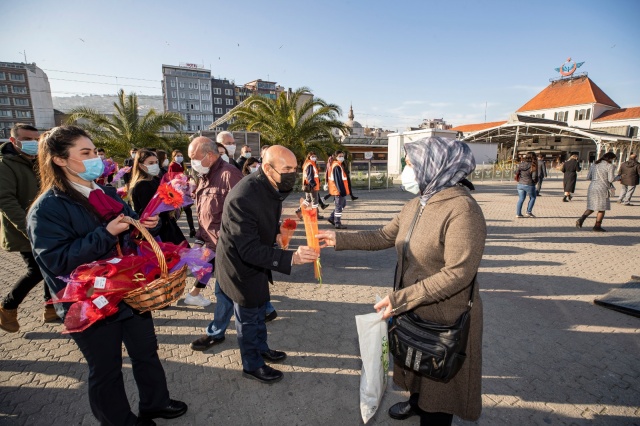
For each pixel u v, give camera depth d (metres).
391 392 2.63
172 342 3.20
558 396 2.54
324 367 2.89
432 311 1.74
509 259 5.76
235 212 2.20
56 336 3.25
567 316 3.75
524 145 44.31
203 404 2.44
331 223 8.49
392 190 17.05
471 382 1.74
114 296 1.62
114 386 1.88
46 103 78.44
